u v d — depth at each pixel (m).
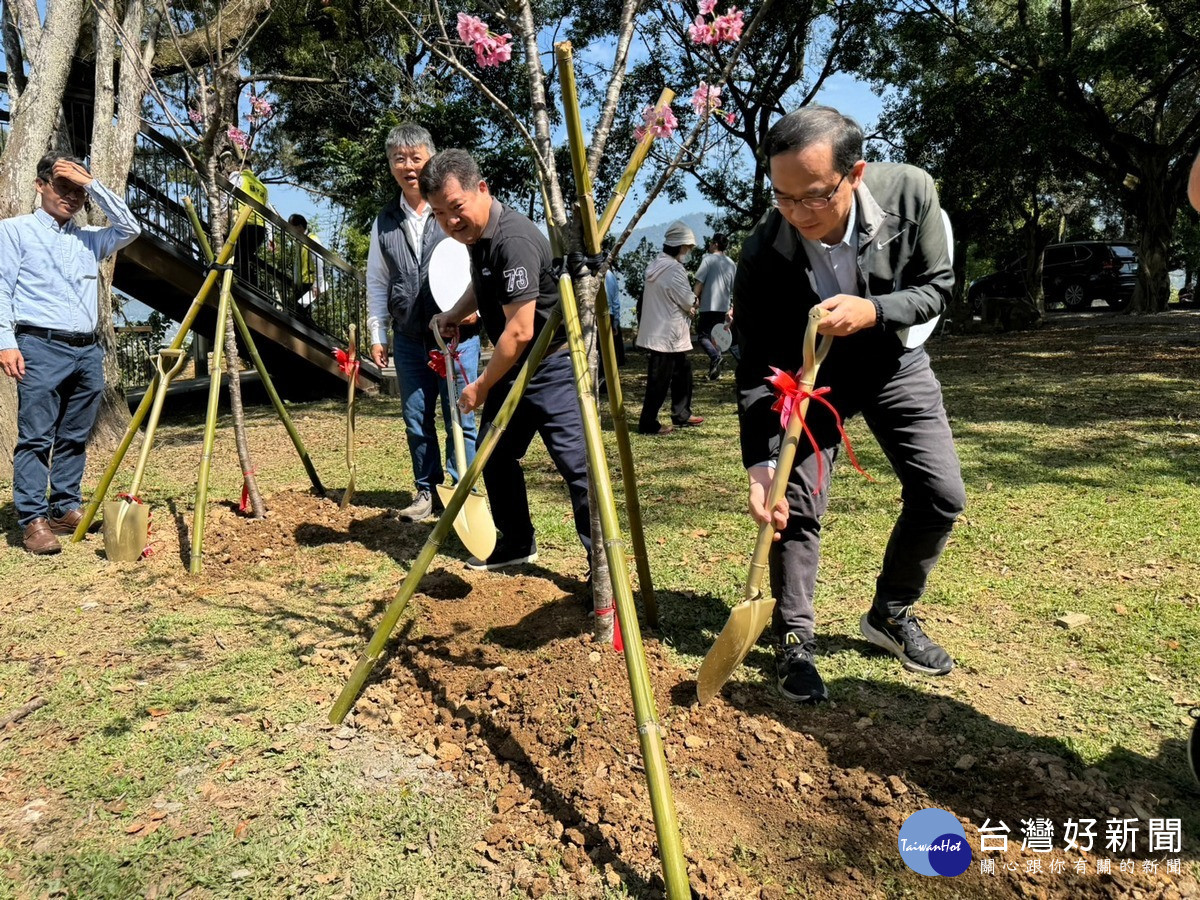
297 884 2.10
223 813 2.36
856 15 16.69
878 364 2.70
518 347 3.08
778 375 2.24
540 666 2.89
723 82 2.62
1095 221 32.66
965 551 4.18
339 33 14.56
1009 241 25.86
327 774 2.52
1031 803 2.31
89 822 2.35
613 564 2.14
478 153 15.01
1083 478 5.38
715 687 2.31
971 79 17.97
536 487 5.75
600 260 2.57
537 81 2.60
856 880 2.06
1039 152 16.81
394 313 4.70
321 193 19.16
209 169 4.57
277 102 17.50
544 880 2.08
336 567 4.20
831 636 3.34
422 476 4.90
